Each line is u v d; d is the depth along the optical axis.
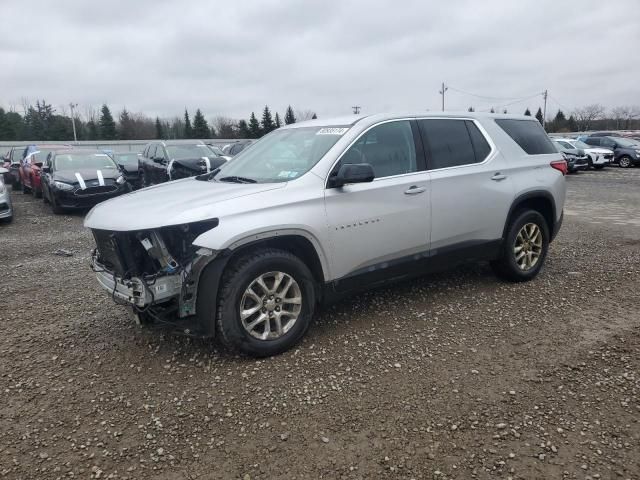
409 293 5.07
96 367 3.70
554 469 2.50
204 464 2.62
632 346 3.81
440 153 4.68
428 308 4.66
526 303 4.77
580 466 2.52
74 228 9.86
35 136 72.75
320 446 2.74
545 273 5.77
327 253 3.91
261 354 3.69
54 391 3.38
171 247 3.62
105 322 4.56
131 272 3.57
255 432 2.88
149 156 15.94
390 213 4.21
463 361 3.63
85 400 3.26
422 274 4.66
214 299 3.48
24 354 3.94
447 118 4.89
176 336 4.17
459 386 3.29
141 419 3.03
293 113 72.25
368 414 3.01
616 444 2.68
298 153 4.30
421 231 4.45
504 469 2.52
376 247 4.18
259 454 2.69
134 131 78.12
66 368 3.70
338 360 3.68
